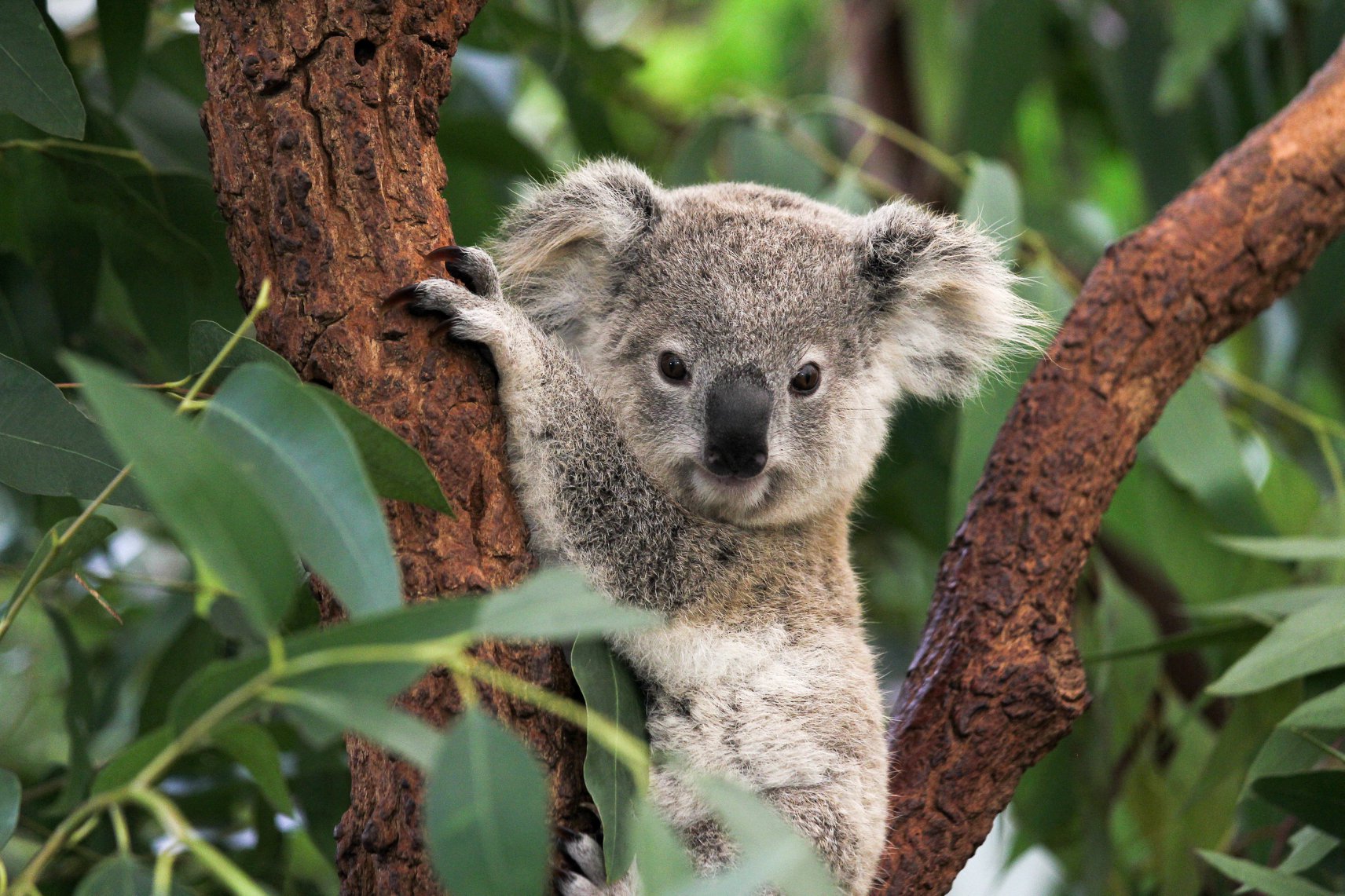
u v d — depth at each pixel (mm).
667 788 5191
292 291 4371
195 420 3824
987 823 5629
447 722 4207
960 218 7176
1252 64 9859
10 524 7094
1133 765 7578
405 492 3904
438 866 2760
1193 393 7477
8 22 4664
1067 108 12773
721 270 6031
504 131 7727
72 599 8016
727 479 5688
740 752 5301
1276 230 6355
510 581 4484
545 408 4855
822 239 6348
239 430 3277
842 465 6074
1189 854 6945
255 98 4453
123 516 8422
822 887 3098
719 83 13219
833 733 5453
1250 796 6301
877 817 5414
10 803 3918
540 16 9297
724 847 5094
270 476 3215
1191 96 9703
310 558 3141
